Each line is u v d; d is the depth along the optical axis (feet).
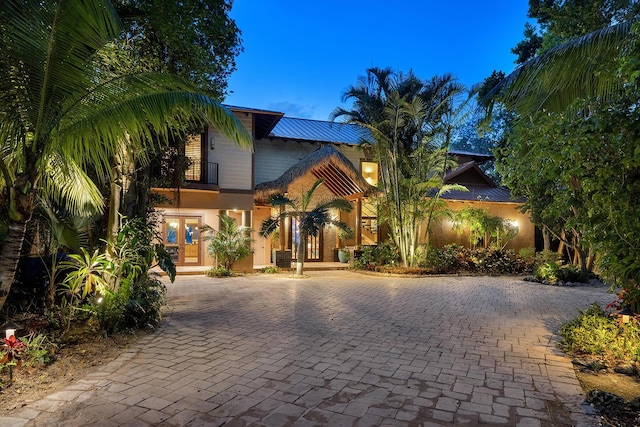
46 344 15.12
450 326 20.92
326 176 54.65
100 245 23.56
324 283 38.68
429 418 10.26
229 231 45.62
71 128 13.58
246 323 21.38
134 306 19.35
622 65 10.77
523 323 21.74
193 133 31.17
